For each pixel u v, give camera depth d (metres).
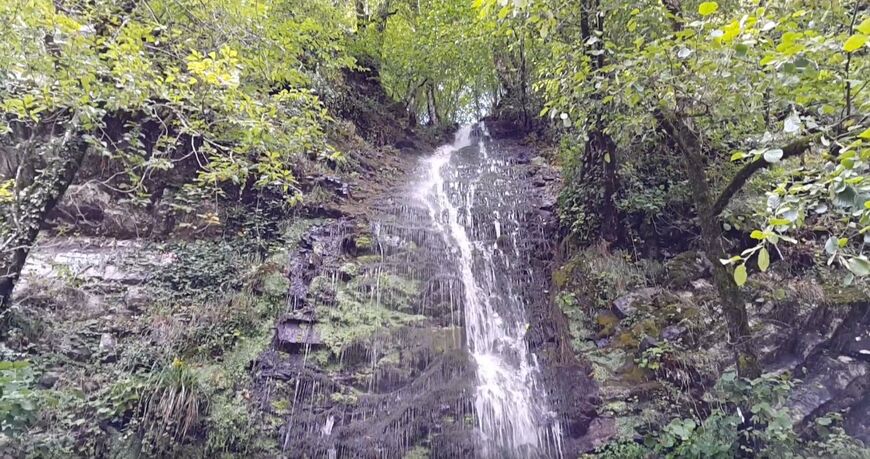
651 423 5.09
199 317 5.68
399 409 5.38
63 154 4.84
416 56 13.98
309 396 5.31
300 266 6.74
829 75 3.71
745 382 4.62
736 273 2.84
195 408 4.79
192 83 4.86
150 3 5.35
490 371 6.04
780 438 4.25
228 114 5.27
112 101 4.36
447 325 6.51
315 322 6.02
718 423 4.64
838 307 5.86
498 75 14.88
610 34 6.29
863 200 2.46
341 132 10.79
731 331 4.83
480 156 13.11
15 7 3.87
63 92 4.23
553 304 6.79
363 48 13.55
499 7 6.38
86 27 4.11
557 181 9.77
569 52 6.44
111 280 5.83
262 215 7.29
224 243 6.72
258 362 5.45
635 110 5.53
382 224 8.03
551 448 5.19
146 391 4.78
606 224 7.43
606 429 5.18
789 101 4.14
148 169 6.62
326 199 8.28
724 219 6.66
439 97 18.00
